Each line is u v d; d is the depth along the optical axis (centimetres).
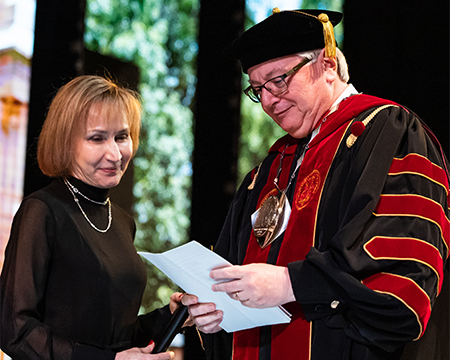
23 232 262
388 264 203
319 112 262
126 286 281
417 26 374
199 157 483
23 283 253
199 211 478
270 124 473
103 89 280
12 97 501
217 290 217
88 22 497
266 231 252
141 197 482
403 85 376
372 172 221
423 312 192
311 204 240
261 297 211
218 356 276
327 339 218
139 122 296
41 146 282
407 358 220
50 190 279
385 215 213
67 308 262
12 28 505
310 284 209
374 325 201
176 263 224
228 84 481
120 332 276
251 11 477
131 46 504
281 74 252
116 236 292
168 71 502
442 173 227
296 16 249
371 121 241
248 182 301
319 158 249
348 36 400
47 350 243
